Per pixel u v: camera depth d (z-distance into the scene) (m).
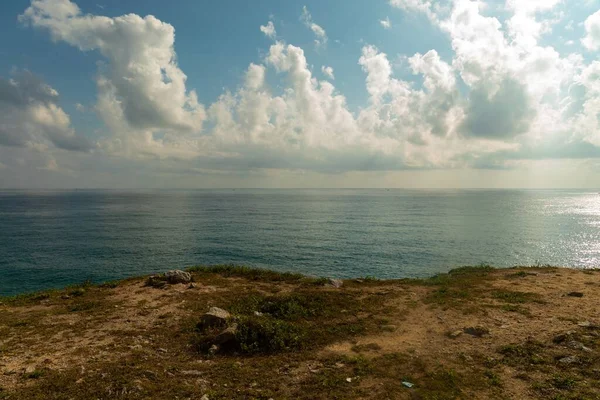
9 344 11.26
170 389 8.30
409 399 7.71
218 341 11.16
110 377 8.80
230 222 100.00
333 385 8.41
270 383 8.66
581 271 22.23
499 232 76.62
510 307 14.29
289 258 51.31
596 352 9.56
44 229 82.94
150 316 14.34
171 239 68.62
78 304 16.16
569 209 144.88
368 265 47.06
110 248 59.41
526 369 8.91
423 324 12.88
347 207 169.50
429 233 75.94
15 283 40.34
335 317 14.13
